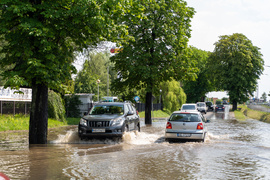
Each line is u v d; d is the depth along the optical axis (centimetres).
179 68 2784
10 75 1173
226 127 2303
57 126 2523
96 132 1341
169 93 5462
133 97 3119
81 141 1370
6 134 1750
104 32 1267
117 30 1311
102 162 849
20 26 1165
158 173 720
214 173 725
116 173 717
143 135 1639
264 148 1142
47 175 690
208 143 1291
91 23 1173
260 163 852
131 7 1407
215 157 941
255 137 1579
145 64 2667
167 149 1104
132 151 1057
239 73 6172
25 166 790
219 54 6419
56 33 1255
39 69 1144
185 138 1330
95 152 1031
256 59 6275
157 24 2670
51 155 965
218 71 6366
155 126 2489
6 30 1170
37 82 1220
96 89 6969
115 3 1190
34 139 1273
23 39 1203
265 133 1814
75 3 1198
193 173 723
